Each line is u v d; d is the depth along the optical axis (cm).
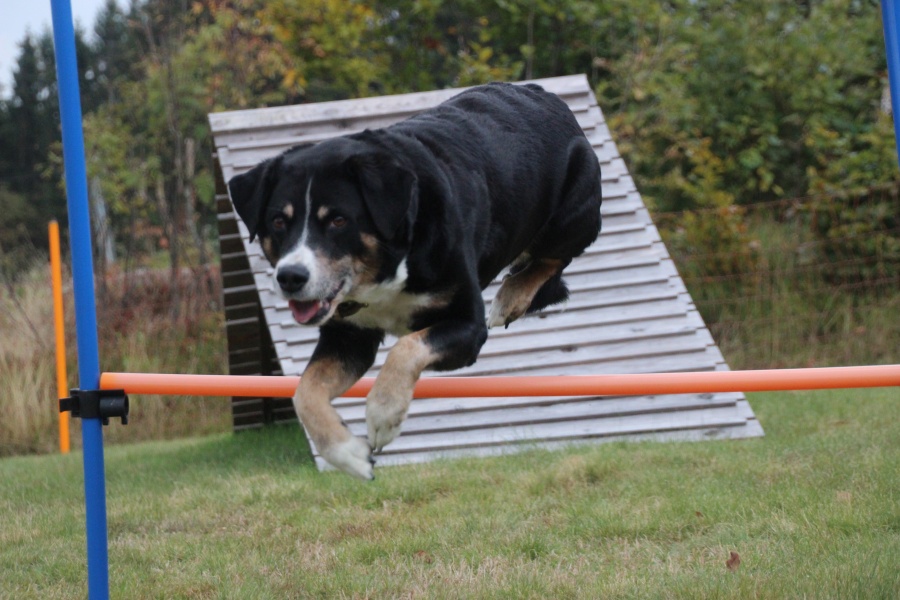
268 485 659
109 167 1738
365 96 1456
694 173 1427
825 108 1404
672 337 780
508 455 712
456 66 1582
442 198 357
